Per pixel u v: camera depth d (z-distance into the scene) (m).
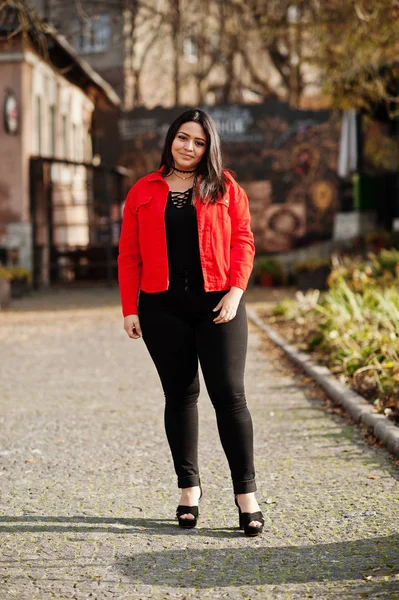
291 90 38.06
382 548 4.00
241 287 4.24
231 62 38.62
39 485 5.24
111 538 4.23
